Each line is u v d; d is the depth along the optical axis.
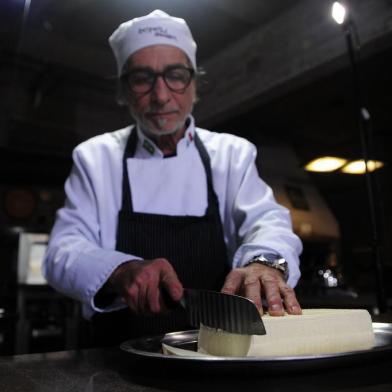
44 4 3.82
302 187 5.52
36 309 3.99
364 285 5.55
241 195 1.44
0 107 5.22
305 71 4.04
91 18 4.13
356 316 0.84
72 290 1.13
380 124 5.44
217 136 1.59
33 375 0.71
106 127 5.80
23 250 4.14
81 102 5.64
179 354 0.73
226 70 4.85
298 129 5.44
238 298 0.74
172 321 1.32
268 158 5.36
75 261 1.15
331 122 5.20
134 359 0.68
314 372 0.60
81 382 0.66
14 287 4.32
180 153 1.47
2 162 5.34
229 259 1.51
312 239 5.28
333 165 4.12
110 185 1.44
